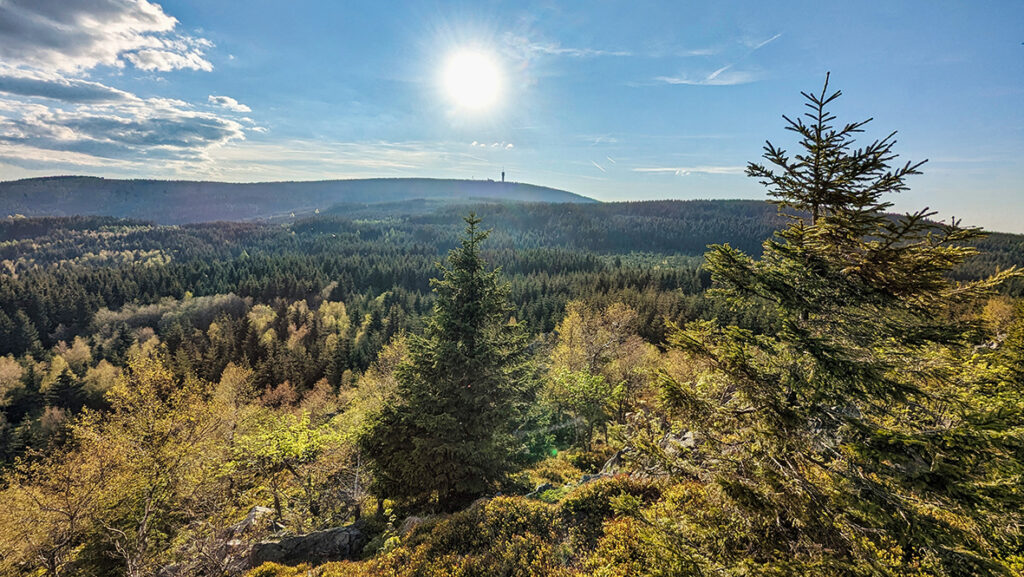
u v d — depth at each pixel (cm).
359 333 9088
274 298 12256
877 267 652
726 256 738
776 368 736
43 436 5619
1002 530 525
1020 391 655
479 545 1234
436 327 1823
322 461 2406
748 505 659
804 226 704
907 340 630
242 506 2697
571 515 1321
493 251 17125
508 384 1822
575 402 3166
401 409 1814
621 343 4994
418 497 1808
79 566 2106
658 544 732
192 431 2575
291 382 6650
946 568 522
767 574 613
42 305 10250
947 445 548
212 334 8994
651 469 824
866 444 606
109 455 2272
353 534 1666
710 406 755
